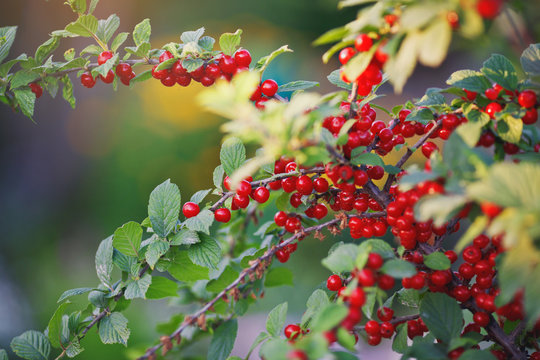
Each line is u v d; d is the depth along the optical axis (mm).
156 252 671
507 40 757
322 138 612
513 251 536
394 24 594
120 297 708
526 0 731
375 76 625
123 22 3213
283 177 682
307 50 3395
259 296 795
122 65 731
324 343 564
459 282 656
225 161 686
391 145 690
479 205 583
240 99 552
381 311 659
